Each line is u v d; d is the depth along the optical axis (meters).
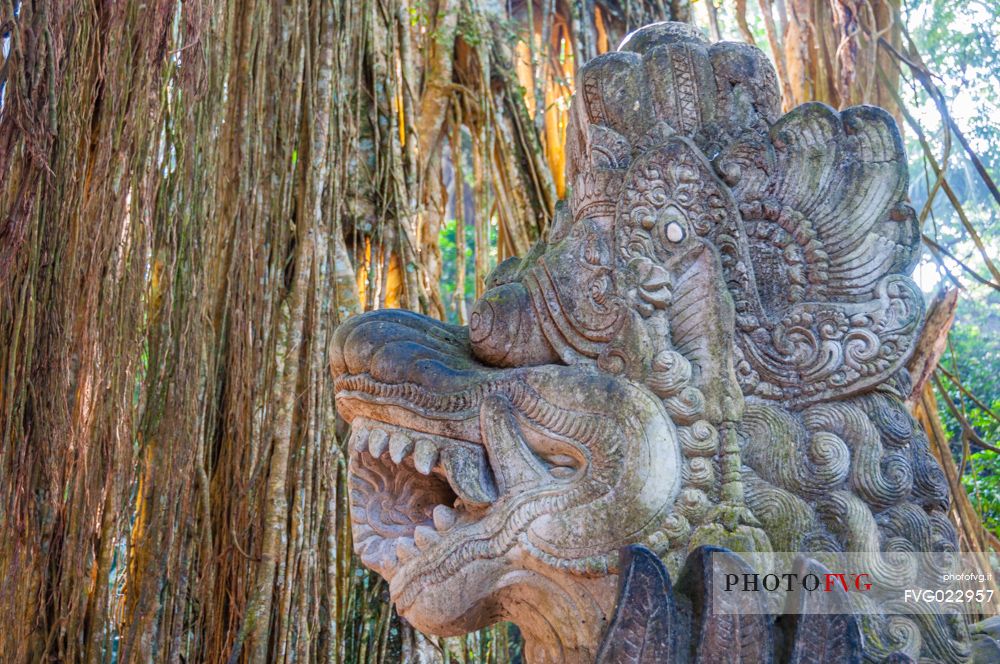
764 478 2.36
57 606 3.88
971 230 4.72
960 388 5.13
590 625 2.26
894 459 2.40
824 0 5.87
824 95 5.77
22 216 3.81
